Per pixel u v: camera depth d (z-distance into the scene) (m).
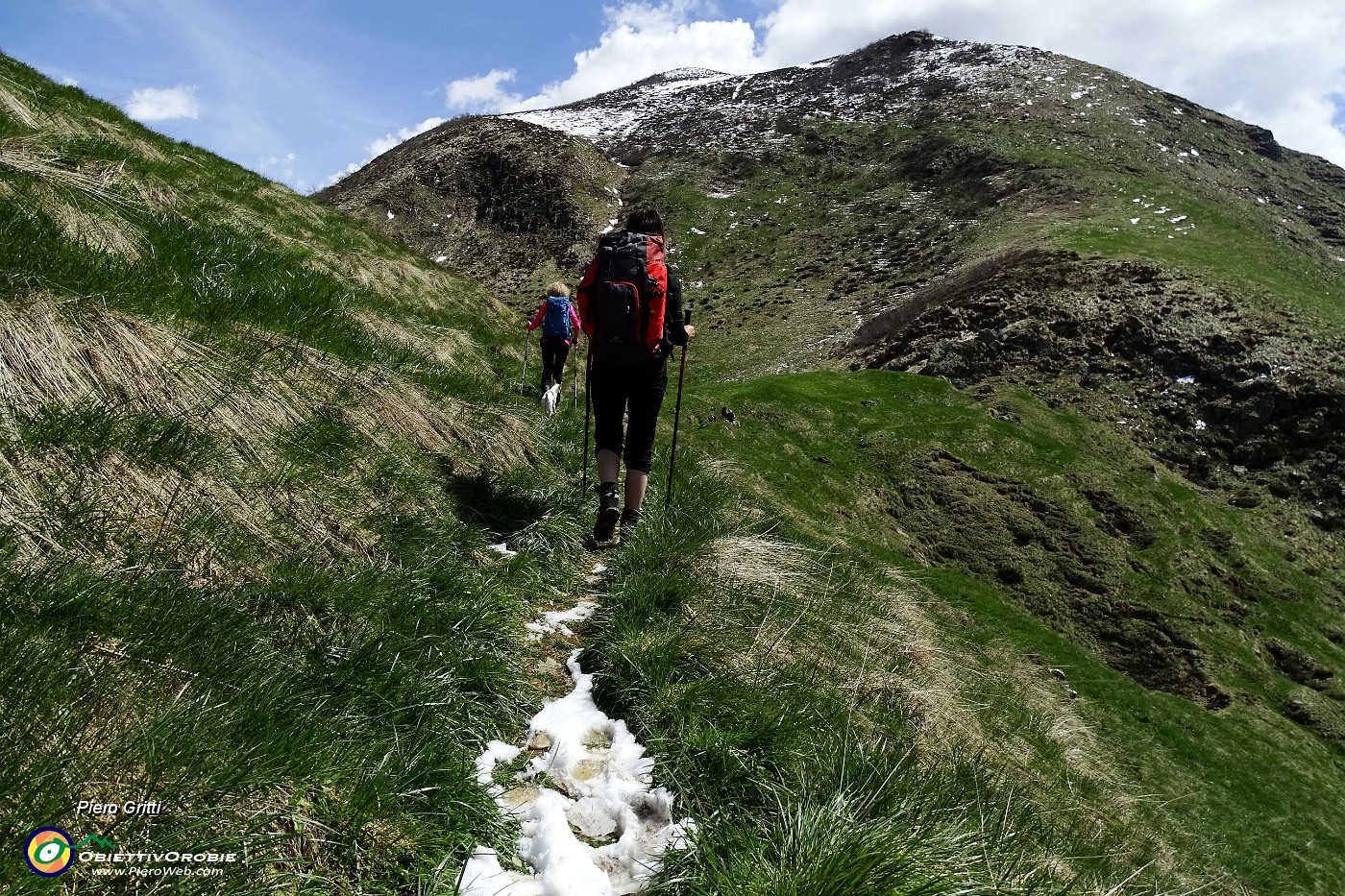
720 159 125.62
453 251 119.75
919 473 32.47
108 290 4.66
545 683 4.24
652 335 5.61
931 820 3.32
